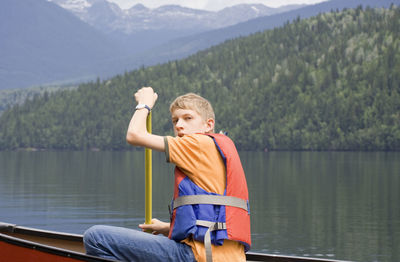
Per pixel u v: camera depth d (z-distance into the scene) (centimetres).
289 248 1958
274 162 10225
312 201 3847
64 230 2336
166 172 7969
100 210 3206
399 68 16200
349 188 4903
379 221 2780
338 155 13450
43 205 3450
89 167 9150
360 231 2408
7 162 10869
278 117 17000
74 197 4097
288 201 3844
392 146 15138
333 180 5850
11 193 4356
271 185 5247
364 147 15338
